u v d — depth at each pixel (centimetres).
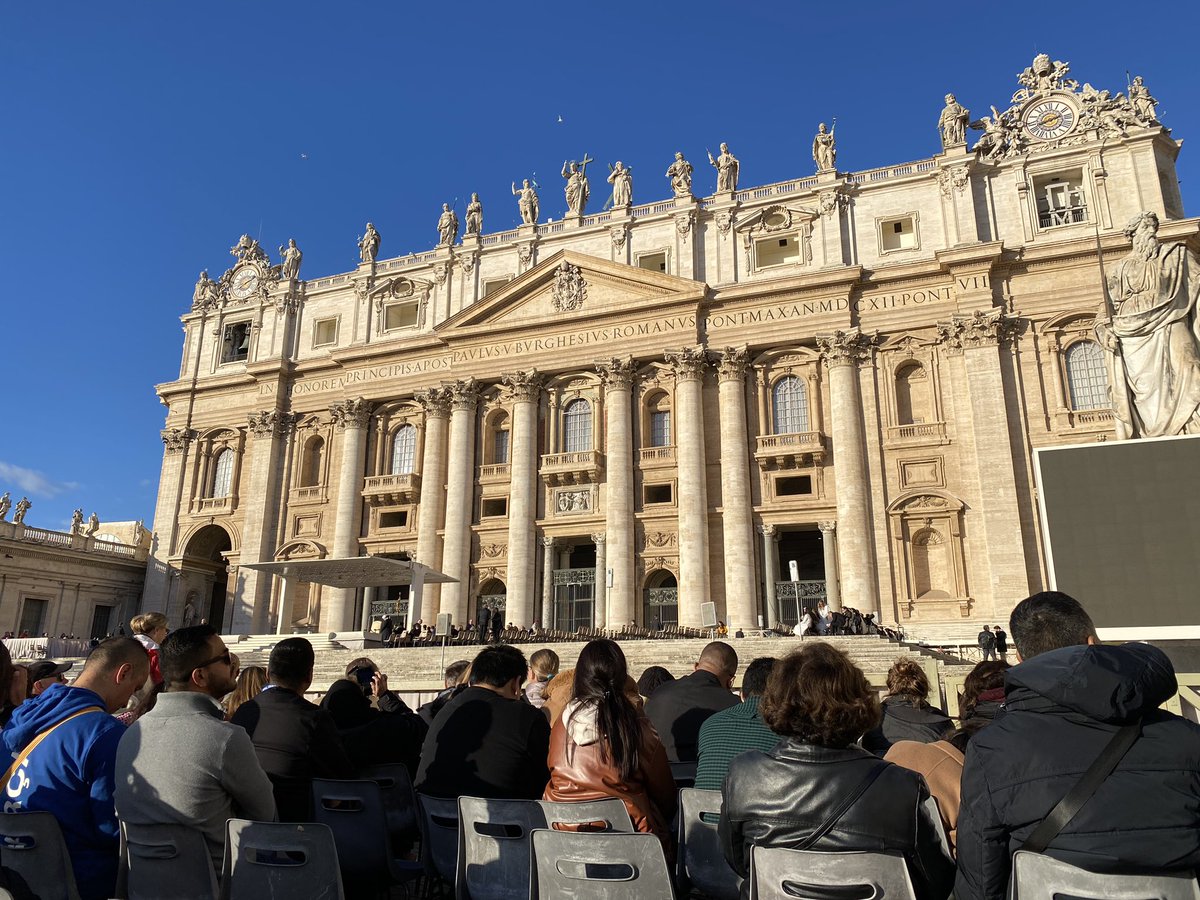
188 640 690
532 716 808
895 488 4381
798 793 501
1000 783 438
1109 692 418
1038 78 4706
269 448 5591
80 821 650
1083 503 2419
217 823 650
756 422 4709
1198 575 2266
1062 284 4356
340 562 4122
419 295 5566
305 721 834
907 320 4556
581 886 610
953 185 4641
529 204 5491
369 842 812
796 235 4888
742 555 4444
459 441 5125
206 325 6159
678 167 5156
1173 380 2502
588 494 4844
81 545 5509
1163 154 4478
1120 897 409
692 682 929
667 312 4903
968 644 3953
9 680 666
